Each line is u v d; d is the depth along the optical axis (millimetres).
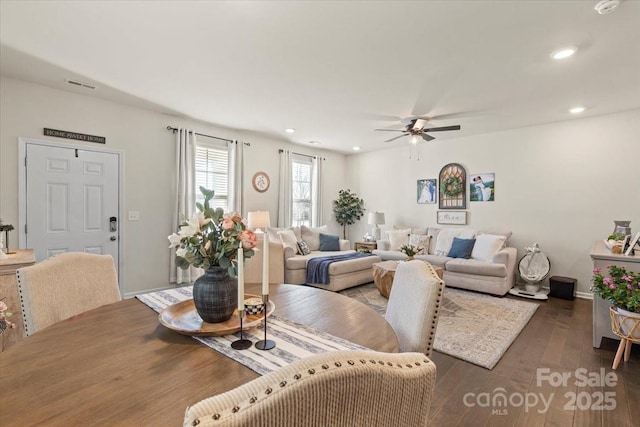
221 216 1270
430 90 3398
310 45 2492
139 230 4129
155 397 776
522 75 3000
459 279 4641
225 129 5086
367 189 7082
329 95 3580
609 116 4191
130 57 2715
